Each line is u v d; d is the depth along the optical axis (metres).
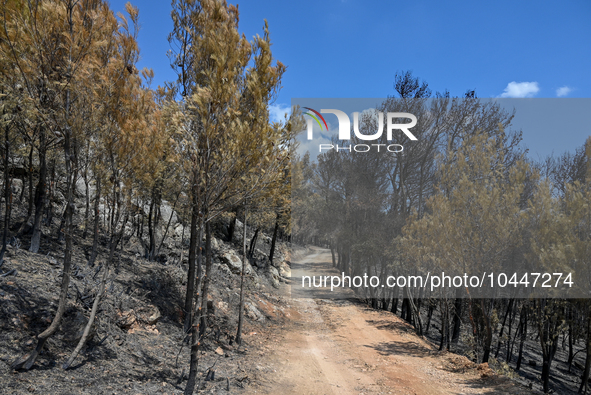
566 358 28.80
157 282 14.00
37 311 7.23
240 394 8.12
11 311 6.80
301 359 12.62
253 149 6.55
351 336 17.69
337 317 21.14
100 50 7.16
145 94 8.23
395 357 14.70
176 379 7.89
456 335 22.50
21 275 8.43
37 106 6.39
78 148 7.02
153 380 7.36
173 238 23.36
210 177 6.63
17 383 5.30
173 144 6.92
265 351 12.93
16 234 11.59
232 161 6.51
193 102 6.81
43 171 10.86
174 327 11.45
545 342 17.34
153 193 16.25
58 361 6.46
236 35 6.71
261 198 7.77
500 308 23.45
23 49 6.00
